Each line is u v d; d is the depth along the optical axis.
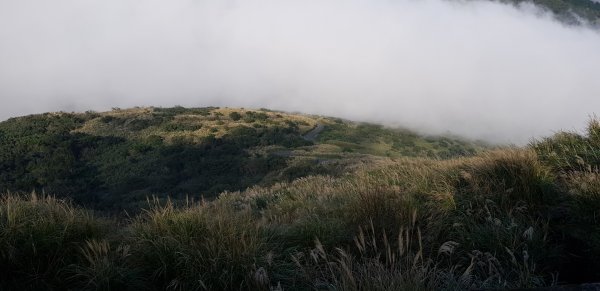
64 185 89.50
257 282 4.07
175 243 4.59
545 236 4.43
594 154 6.18
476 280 3.93
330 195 7.68
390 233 4.88
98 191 88.88
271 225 5.62
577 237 4.54
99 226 5.12
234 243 4.53
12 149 110.19
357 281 3.80
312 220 5.42
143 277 4.38
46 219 4.77
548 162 6.48
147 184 92.06
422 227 4.98
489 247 4.44
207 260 4.40
